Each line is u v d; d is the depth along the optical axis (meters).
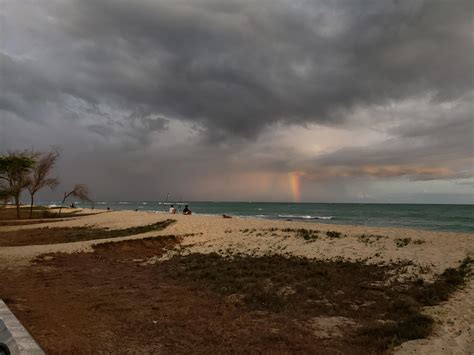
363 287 12.35
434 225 47.28
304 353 7.11
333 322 9.24
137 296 11.16
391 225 47.28
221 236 23.02
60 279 13.03
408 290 11.62
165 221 30.78
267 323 9.00
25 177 42.69
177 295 11.42
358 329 8.66
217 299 11.05
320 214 82.06
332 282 13.02
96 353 6.64
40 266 15.09
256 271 14.73
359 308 10.41
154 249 21.09
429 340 7.64
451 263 13.70
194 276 14.20
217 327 8.50
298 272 14.37
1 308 7.94
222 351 7.04
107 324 8.39
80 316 8.87
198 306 10.22
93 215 46.47
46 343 6.90
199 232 24.66
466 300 10.11
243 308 10.23
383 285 12.41
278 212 94.31
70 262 16.33
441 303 10.19
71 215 49.53
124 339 7.50
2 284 11.74
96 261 17.14
